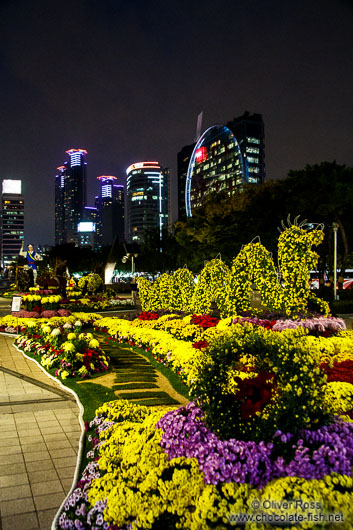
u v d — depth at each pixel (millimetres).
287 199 28562
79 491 3943
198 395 3783
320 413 3461
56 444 5738
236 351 3660
